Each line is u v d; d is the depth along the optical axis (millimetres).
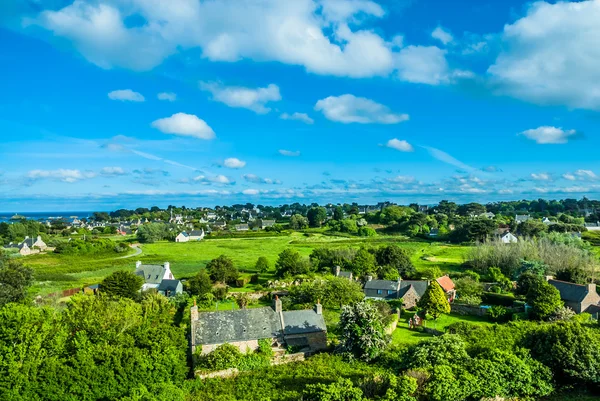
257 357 53062
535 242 120812
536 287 70375
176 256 159375
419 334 65812
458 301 82875
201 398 43875
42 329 46500
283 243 195875
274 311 60344
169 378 46688
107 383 43906
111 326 53812
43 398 41781
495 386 35688
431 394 34531
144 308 69812
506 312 73000
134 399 39531
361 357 52281
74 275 118000
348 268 111000
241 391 44969
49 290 91812
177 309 83125
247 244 195625
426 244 174500
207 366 51188
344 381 37594
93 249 165750
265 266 121562
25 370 42281
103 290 81562
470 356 43531
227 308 83125
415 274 109500
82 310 56750
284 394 41406
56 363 43750
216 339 54844
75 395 42719
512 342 46656
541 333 43750
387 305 73125
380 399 34031
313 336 58625
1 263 90375
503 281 95938
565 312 67000
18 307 47156
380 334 52844
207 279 91812
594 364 37906
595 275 95688
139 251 176000
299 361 53625
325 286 80875
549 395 37375
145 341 51844
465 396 34781
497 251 116000
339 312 75750
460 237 179125
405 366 43312
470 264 121250
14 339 44562
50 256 153250
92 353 46156
